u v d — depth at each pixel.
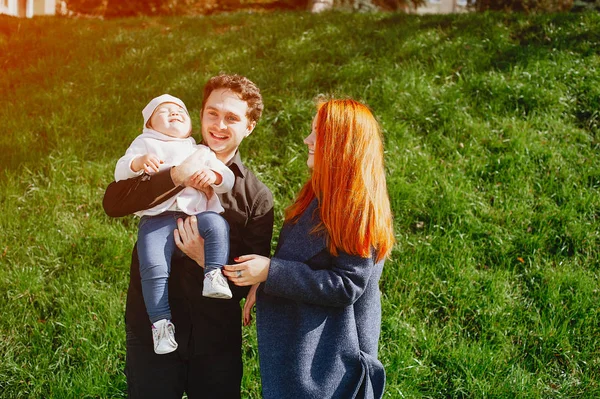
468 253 4.40
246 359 3.58
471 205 4.82
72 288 3.99
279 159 5.26
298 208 2.32
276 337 2.22
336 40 7.11
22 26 7.82
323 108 2.30
